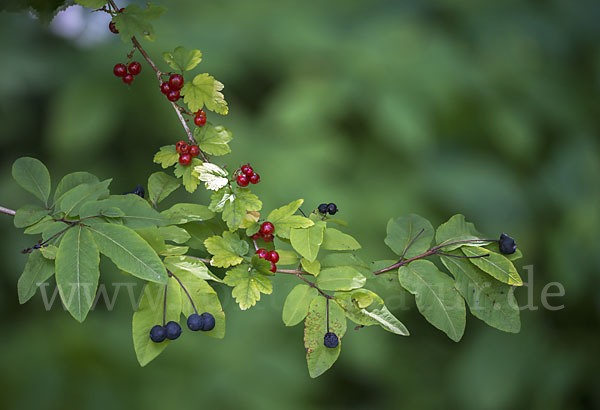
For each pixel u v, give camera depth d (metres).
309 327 1.13
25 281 1.07
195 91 1.22
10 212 1.17
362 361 3.13
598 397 3.17
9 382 2.83
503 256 1.18
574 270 3.12
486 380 3.22
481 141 3.25
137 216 1.12
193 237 1.26
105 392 2.80
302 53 3.14
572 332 3.33
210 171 1.18
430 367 3.61
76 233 1.05
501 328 1.15
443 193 3.06
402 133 2.88
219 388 2.92
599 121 3.46
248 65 3.21
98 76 2.94
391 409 3.57
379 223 2.97
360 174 3.10
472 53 3.40
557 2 3.60
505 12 3.55
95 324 2.97
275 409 2.91
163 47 2.93
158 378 2.91
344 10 3.48
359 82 3.02
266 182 2.89
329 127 3.11
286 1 3.43
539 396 3.20
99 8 1.21
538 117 3.31
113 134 3.03
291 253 1.22
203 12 3.32
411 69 3.04
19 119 3.30
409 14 3.44
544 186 3.28
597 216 3.14
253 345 3.07
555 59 3.53
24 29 3.11
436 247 1.22
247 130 3.08
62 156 3.13
